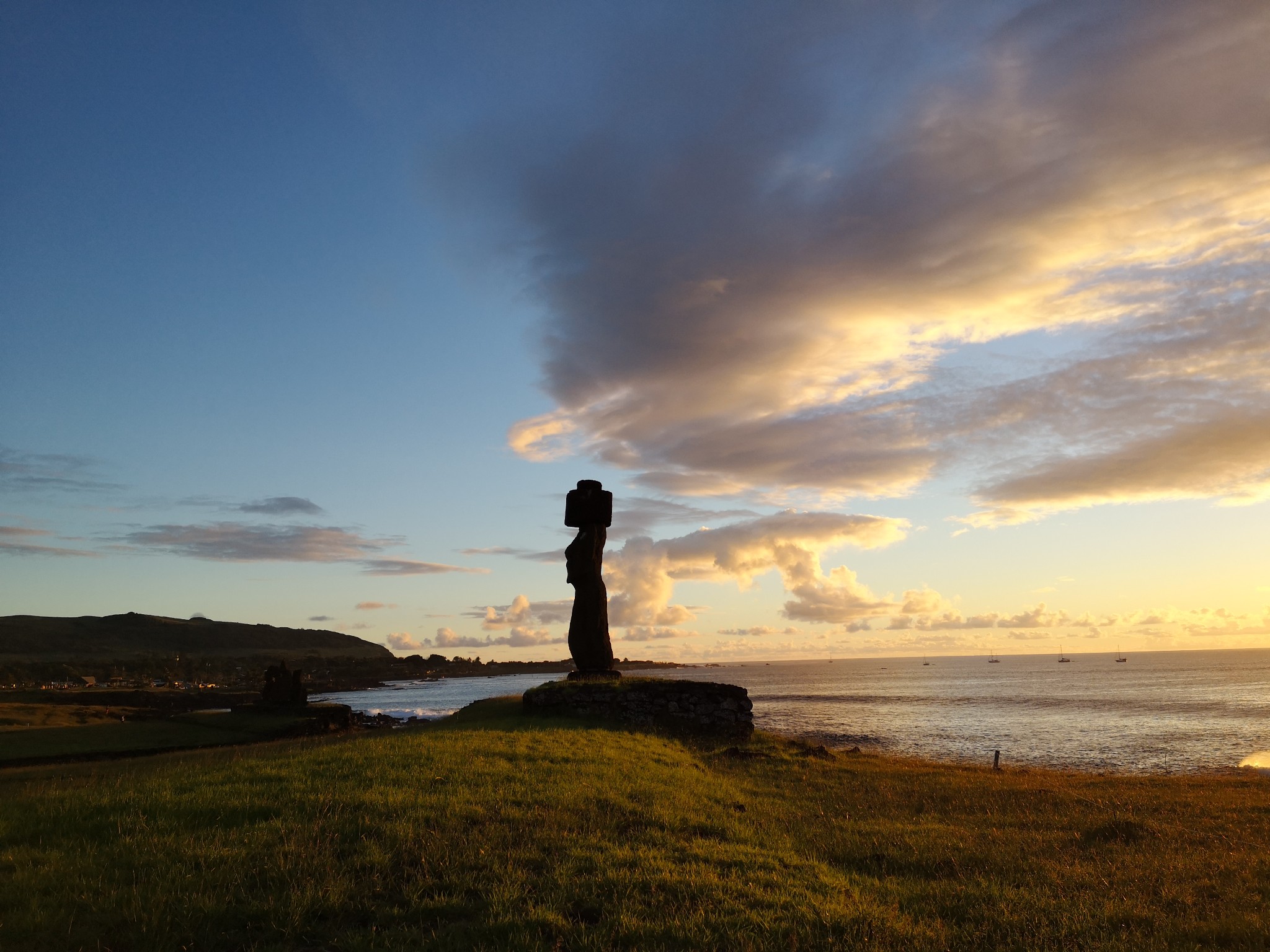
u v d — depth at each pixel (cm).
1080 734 5203
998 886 939
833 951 702
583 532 3216
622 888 821
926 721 6475
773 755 2258
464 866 856
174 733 3600
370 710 10300
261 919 711
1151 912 853
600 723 2453
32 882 767
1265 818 1442
